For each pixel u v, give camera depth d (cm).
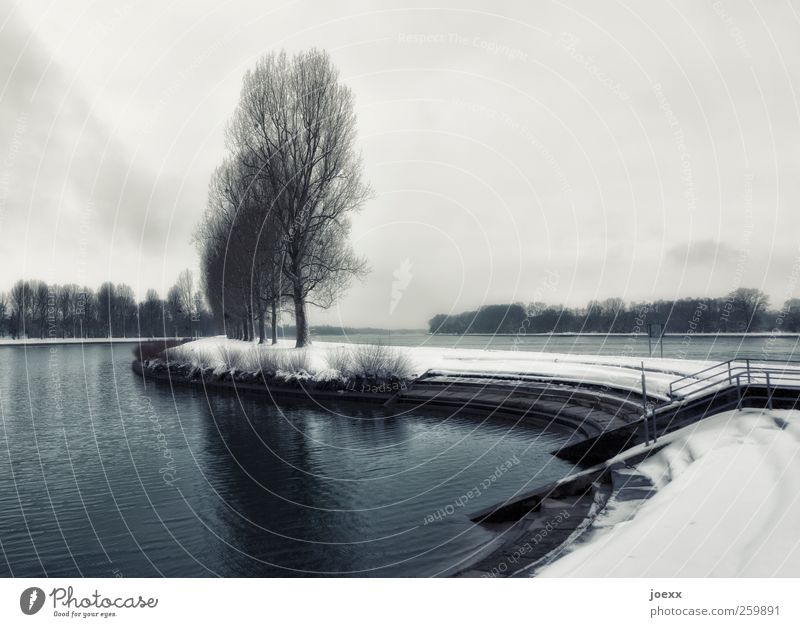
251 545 1151
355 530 1226
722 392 1673
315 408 2862
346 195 4416
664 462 1291
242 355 3875
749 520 789
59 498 1485
